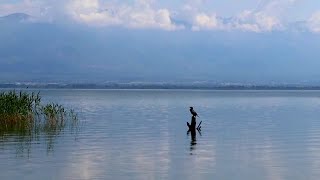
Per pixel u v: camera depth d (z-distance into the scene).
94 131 43.19
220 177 23.53
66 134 40.47
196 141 36.62
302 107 93.38
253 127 48.44
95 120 56.06
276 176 23.80
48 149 31.80
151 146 33.69
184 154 30.06
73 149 31.86
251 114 70.06
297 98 161.25
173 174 24.02
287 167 25.91
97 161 27.31
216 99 146.75
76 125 48.81
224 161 27.64
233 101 128.12
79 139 37.25
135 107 90.44
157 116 64.94
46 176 23.23
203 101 127.25
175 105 100.69
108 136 39.50
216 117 63.38
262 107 93.19
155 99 144.00
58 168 25.14
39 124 48.28
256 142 36.12
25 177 23.00
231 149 32.34
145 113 71.38
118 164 26.41
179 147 33.22
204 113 72.50
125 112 73.50
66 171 24.44
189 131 43.97
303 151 31.45
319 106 97.62
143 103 110.50
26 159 27.78
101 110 78.75
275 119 59.84
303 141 36.69
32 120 48.56
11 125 45.91
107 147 32.94
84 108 84.94
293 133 42.59
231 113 72.62
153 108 87.06
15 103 46.22
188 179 23.08
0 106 45.53
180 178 23.23
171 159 28.14
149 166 25.94
